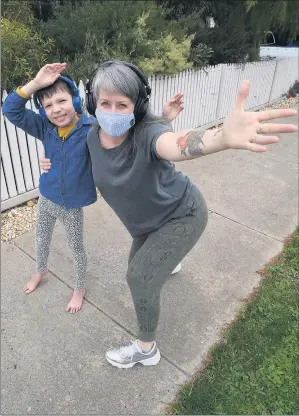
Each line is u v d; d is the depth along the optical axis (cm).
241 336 226
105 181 161
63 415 181
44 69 176
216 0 648
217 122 633
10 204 340
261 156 506
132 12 449
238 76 648
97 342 219
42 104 184
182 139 126
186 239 172
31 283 252
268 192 406
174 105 189
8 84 334
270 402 194
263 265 288
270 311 246
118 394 192
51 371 201
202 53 539
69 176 196
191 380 200
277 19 645
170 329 229
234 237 320
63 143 191
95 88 141
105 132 147
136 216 168
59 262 278
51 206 212
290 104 830
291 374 208
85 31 408
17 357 208
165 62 447
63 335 222
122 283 263
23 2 403
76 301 239
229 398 194
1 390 191
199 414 186
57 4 463
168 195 163
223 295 257
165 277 175
